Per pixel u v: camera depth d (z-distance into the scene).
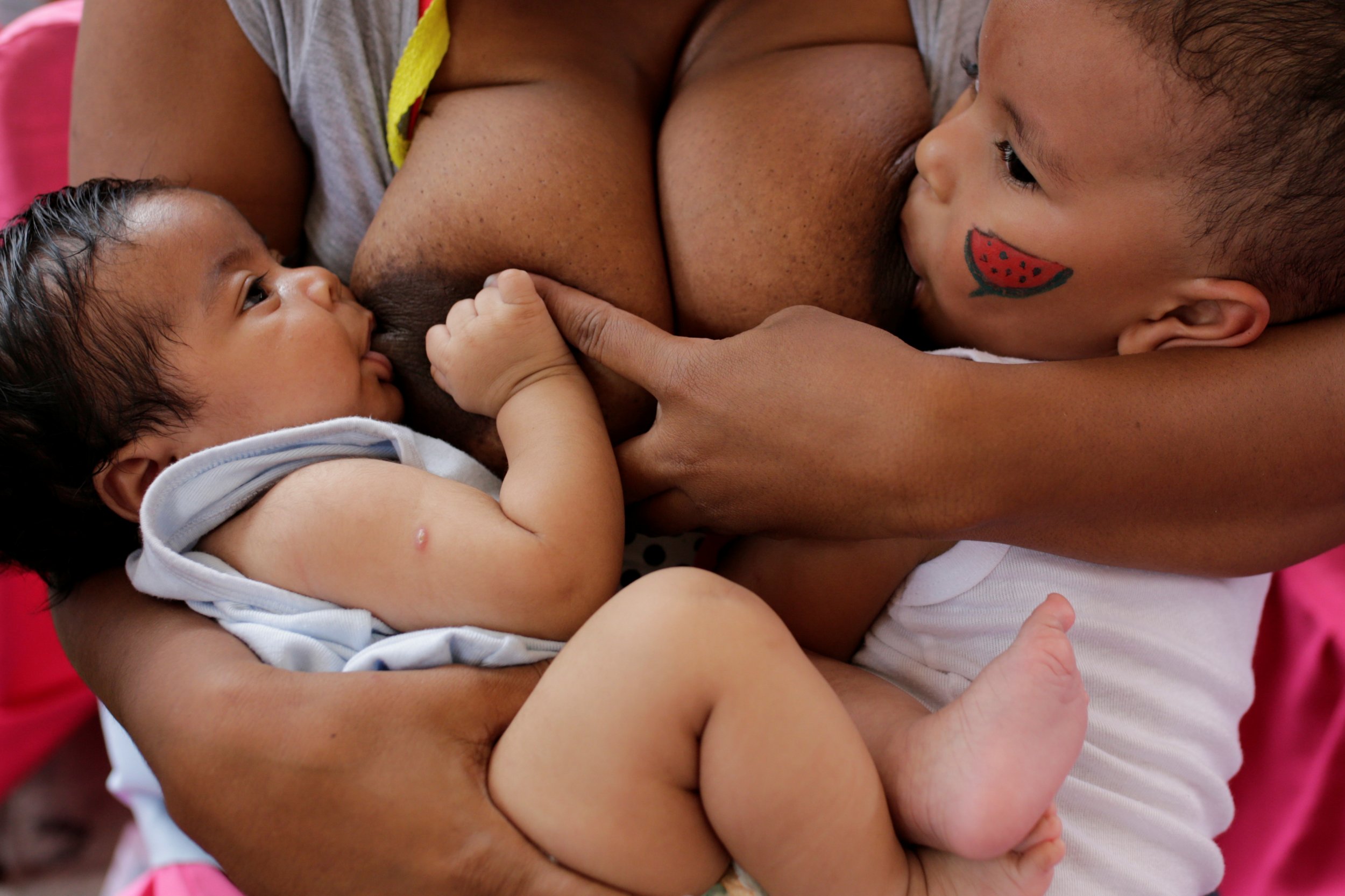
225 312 0.87
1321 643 1.24
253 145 0.99
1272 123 0.70
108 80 0.95
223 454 0.82
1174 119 0.71
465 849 0.70
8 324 0.84
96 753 1.76
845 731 0.71
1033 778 0.69
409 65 0.91
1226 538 0.79
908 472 0.74
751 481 0.80
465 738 0.74
